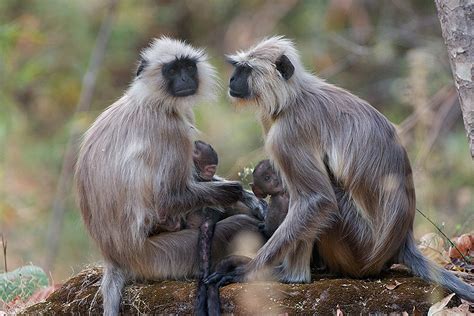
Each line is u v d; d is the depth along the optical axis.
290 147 11.21
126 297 11.41
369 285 11.03
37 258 22.23
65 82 28.20
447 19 10.92
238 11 28.58
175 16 28.97
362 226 11.24
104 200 11.46
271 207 11.71
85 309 11.60
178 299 11.15
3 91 27.00
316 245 11.89
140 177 11.34
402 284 11.06
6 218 24.02
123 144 11.46
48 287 13.65
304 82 11.55
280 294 10.93
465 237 13.16
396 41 24.75
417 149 20.17
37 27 27.92
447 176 20.62
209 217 11.88
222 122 23.11
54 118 28.19
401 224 11.18
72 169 24.97
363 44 25.72
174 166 11.52
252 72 11.52
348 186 11.20
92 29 28.58
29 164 26.31
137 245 11.44
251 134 23.16
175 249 11.62
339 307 10.81
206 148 12.19
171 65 11.85
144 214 11.39
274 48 11.55
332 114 11.30
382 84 25.23
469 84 10.83
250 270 11.16
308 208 11.09
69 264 20.97
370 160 11.14
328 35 25.28
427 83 20.92
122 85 28.47
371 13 26.72
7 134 26.61
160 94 11.73
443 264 12.70
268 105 11.41
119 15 28.08
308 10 26.41
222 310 10.96
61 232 23.55
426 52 21.41
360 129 11.22
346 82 25.53
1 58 26.33
